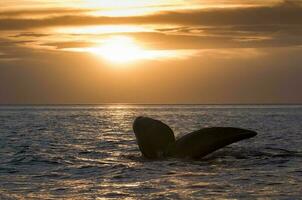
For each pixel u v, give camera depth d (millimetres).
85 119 150000
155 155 38281
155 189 28078
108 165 37219
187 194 26688
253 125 104000
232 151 41562
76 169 35719
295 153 41562
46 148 51531
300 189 27641
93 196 26516
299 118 148625
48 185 29641
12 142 59969
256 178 30875
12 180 31469
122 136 70312
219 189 27797
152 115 191000
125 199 25719
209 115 189625
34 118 160000
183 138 37906
